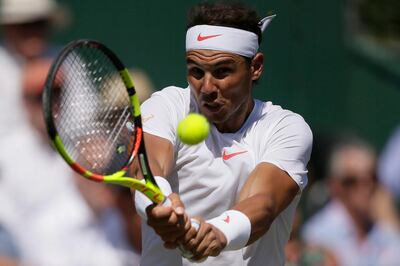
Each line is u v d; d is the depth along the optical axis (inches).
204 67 555.5
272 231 585.9
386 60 1239.5
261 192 545.0
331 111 1236.5
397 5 1461.6
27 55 801.6
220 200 575.8
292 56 1230.3
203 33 555.5
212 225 498.0
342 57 1240.8
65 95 549.3
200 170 572.7
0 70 772.6
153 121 566.9
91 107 545.6
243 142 578.6
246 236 510.9
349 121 1234.0
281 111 591.5
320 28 1235.2
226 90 556.4
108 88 555.2
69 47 474.0
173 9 1194.6
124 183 488.7
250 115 586.6
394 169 1004.6
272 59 1227.9
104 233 751.1
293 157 567.2
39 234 738.2
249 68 569.3
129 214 756.6
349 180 907.4
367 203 907.4
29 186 742.5
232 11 560.1
